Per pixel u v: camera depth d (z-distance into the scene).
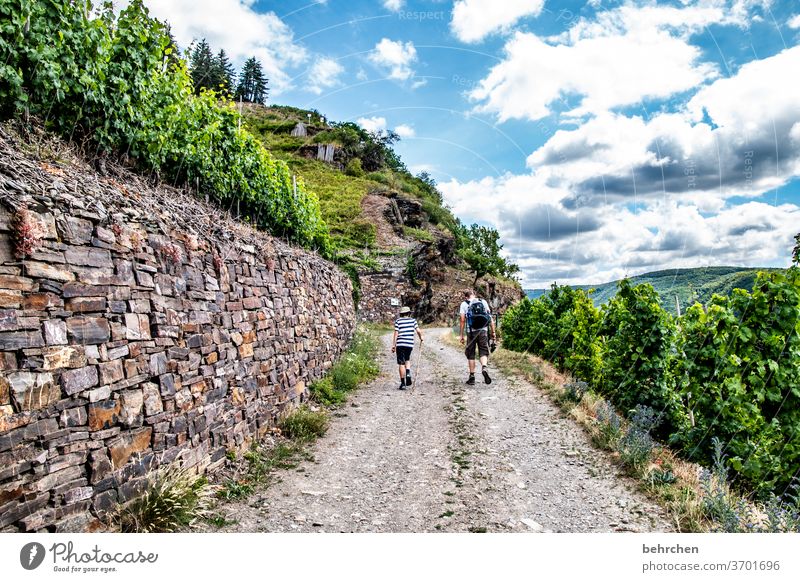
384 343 18.88
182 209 5.62
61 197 3.35
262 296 6.81
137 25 5.61
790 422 5.95
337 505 4.57
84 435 3.29
